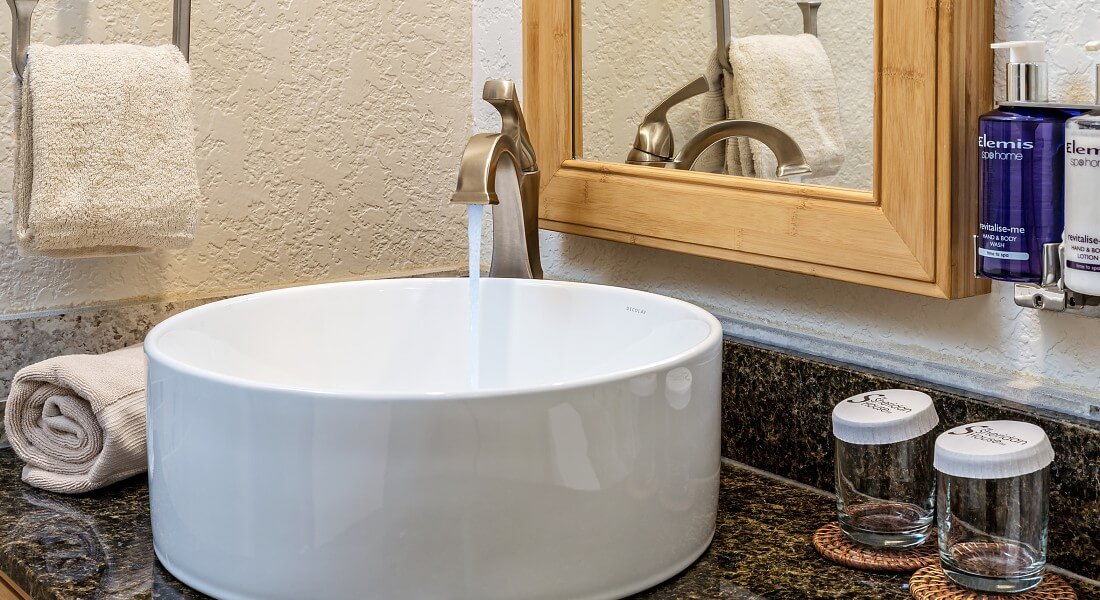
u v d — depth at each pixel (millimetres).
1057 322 834
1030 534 734
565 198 1172
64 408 946
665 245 1072
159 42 1104
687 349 893
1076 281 737
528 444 684
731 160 1012
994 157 776
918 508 816
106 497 943
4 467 1006
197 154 1139
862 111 894
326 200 1235
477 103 1332
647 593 759
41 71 933
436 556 687
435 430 669
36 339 1048
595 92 1138
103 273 1102
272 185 1194
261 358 975
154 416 769
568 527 707
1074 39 797
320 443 677
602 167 1130
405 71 1275
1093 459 772
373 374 1041
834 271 923
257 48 1162
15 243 1052
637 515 738
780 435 982
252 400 689
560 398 686
